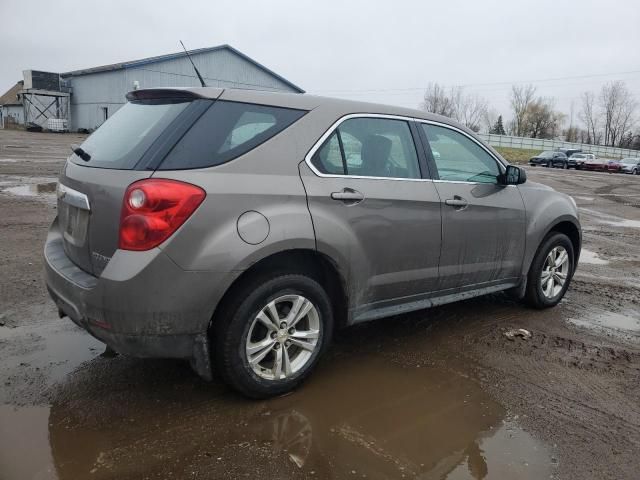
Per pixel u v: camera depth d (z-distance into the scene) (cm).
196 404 301
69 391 309
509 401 323
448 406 314
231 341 286
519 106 9812
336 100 345
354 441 274
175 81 4319
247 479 241
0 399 297
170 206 261
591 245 859
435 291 393
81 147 336
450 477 249
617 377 363
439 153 397
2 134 3756
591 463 265
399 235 352
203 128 285
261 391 302
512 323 458
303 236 297
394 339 412
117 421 281
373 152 352
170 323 267
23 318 414
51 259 320
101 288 262
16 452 252
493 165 441
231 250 272
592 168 4212
